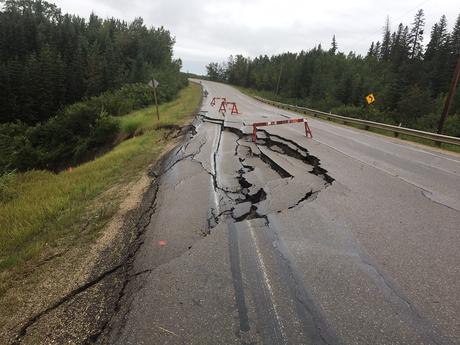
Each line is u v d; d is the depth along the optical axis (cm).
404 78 5547
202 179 745
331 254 396
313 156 957
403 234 454
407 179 747
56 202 640
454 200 607
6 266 410
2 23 6181
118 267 392
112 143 2064
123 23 8019
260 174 768
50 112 4553
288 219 499
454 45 6581
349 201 582
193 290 331
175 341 268
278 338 267
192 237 454
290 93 7631
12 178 1098
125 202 632
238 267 370
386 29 9625
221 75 13362
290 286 334
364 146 1209
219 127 1598
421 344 262
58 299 339
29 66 4656
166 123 1772
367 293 323
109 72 5141
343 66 8038
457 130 3541
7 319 314
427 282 343
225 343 264
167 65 7200
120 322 295
